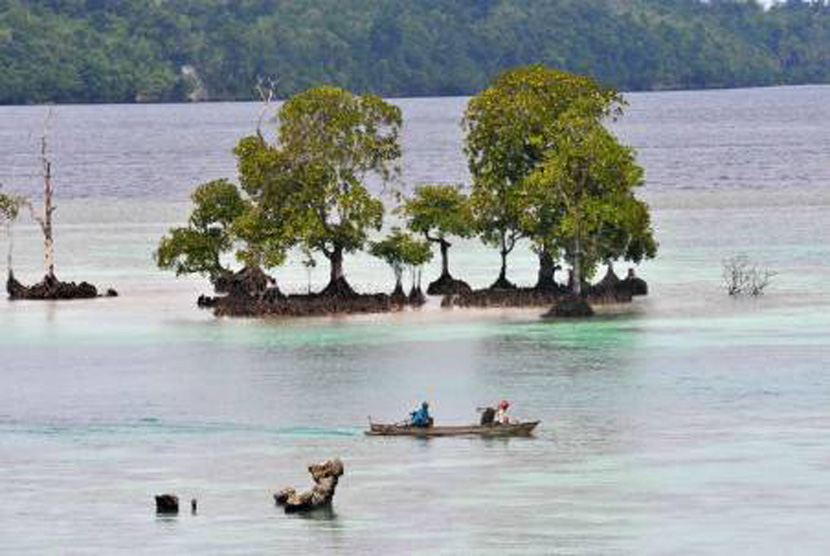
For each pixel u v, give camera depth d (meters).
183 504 184.25
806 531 172.25
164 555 168.25
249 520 178.50
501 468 195.62
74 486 191.25
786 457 197.62
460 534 172.88
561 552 167.50
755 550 167.38
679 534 172.00
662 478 190.25
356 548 169.50
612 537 171.38
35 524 178.00
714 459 197.38
